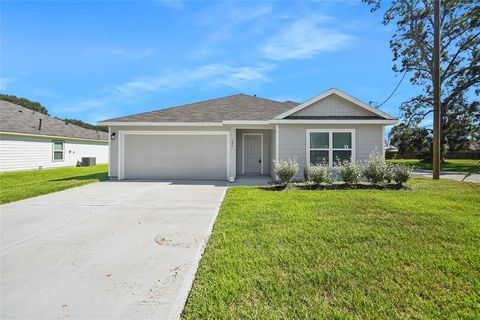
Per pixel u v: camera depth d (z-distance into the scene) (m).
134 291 2.80
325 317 2.29
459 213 5.45
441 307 2.41
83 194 8.57
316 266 3.20
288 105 15.08
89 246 4.09
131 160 12.71
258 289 2.73
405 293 2.64
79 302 2.61
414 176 13.60
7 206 6.87
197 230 4.86
